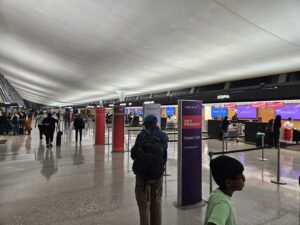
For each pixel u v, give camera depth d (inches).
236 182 56.1
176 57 563.2
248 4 294.7
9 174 256.1
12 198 185.6
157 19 366.3
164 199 186.5
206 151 437.1
